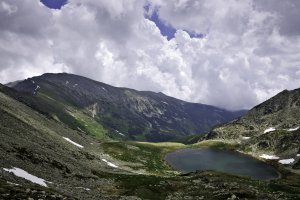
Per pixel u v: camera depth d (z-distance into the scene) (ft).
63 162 268.41
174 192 249.75
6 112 342.23
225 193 241.35
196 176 309.83
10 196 112.06
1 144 211.20
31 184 151.23
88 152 450.30
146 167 506.89
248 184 286.87
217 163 618.44
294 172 531.09
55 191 155.53
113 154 536.83
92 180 251.80
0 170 151.53
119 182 266.57
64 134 501.97
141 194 234.99
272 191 268.41
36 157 226.99
